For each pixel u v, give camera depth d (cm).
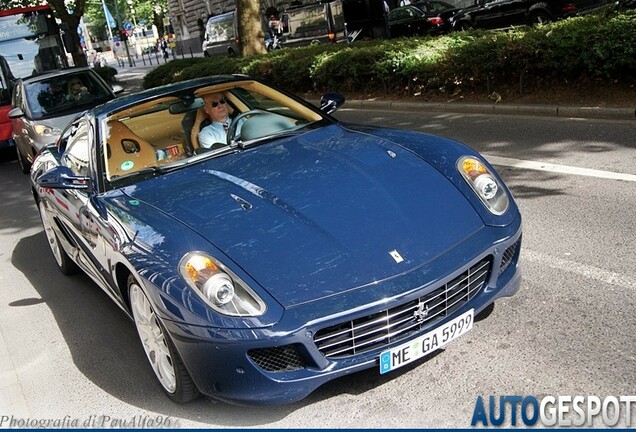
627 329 343
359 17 2109
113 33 7200
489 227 338
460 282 319
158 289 307
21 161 1180
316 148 416
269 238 321
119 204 388
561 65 913
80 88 1109
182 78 1900
